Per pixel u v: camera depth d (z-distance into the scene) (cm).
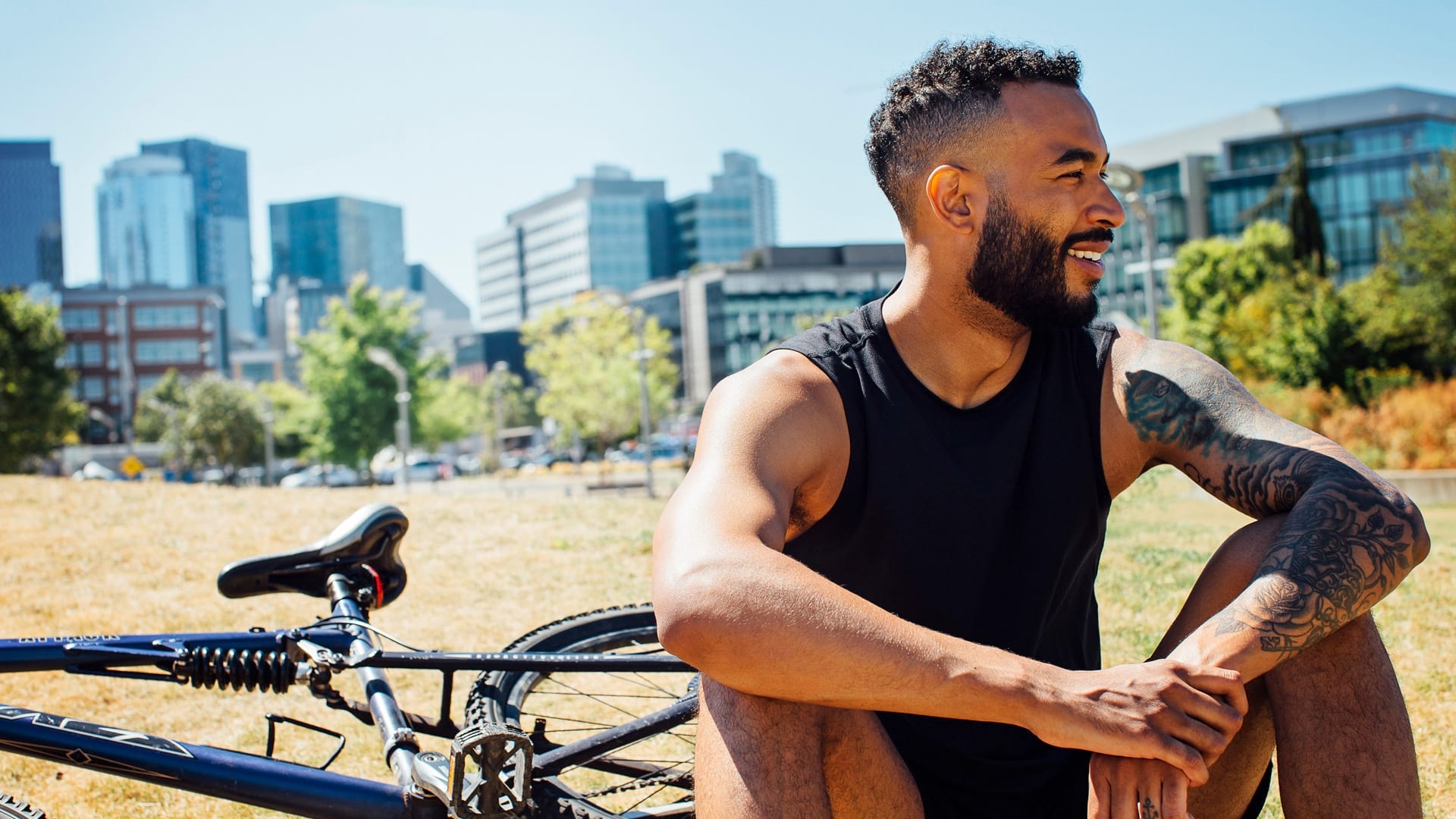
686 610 136
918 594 168
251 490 1067
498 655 214
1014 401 171
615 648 258
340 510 903
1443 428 1662
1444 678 358
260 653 220
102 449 7956
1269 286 3303
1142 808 142
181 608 534
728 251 18888
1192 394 174
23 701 372
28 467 4628
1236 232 8588
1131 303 8625
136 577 617
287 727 351
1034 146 160
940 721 169
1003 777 167
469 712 213
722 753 140
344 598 235
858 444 166
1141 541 705
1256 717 165
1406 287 2547
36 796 293
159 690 388
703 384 11112
